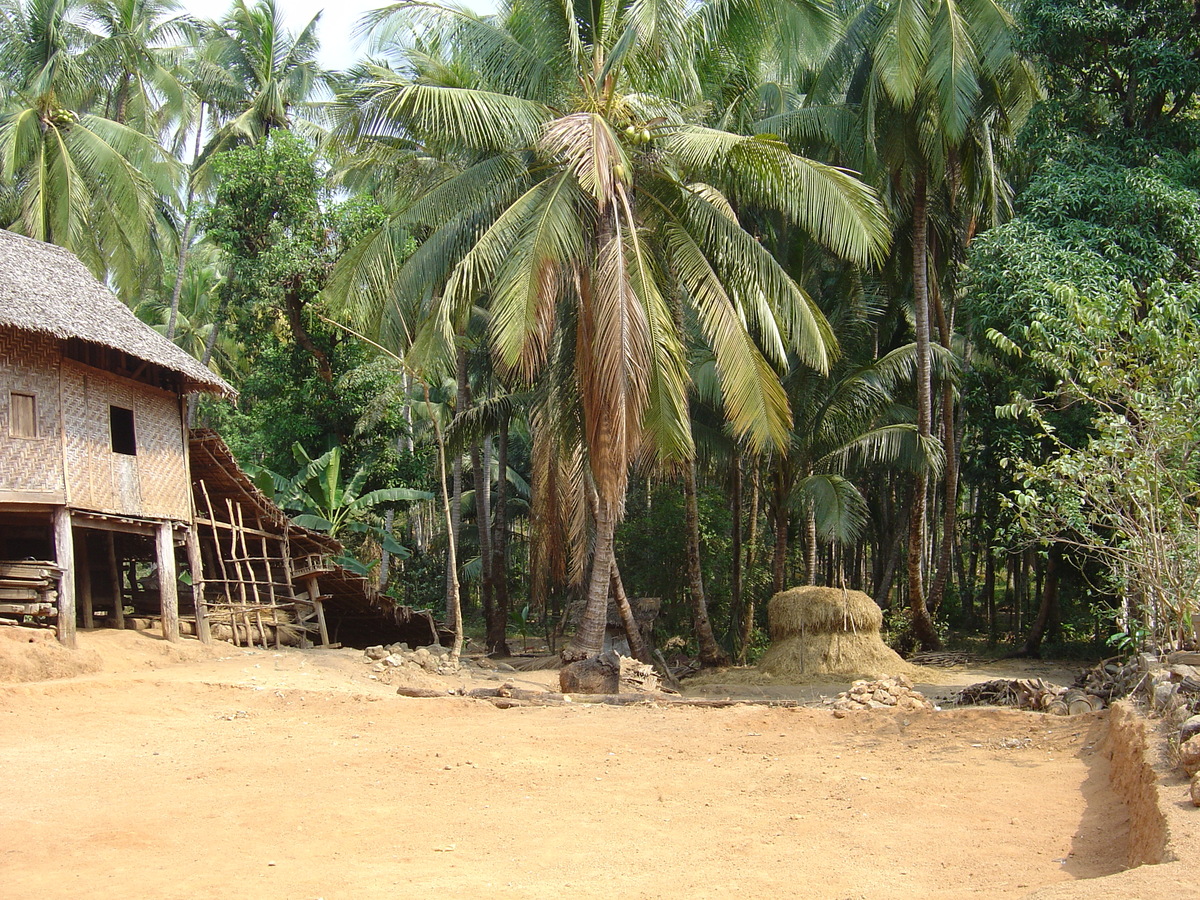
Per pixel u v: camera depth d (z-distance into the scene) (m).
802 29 20.02
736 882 5.85
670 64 16.83
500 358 16.80
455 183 17.02
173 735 11.04
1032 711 11.05
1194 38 19.81
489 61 17.09
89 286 18.25
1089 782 7.77
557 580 21.70
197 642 17.06
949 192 23.58
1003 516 22.98
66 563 15.33
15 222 26.98
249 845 6.89
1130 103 20.58
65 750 10.31
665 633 27.38
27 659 13.61
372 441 28.92
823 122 22.03
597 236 16.78
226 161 25.67
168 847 6.88
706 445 23.64
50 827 7.44
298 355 27.33
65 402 15.75
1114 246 18.52
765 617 28.58
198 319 38.16
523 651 28.31
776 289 16.95
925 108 21.03
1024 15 20.56
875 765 8.94
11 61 27.06
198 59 32.69
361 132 17.27
